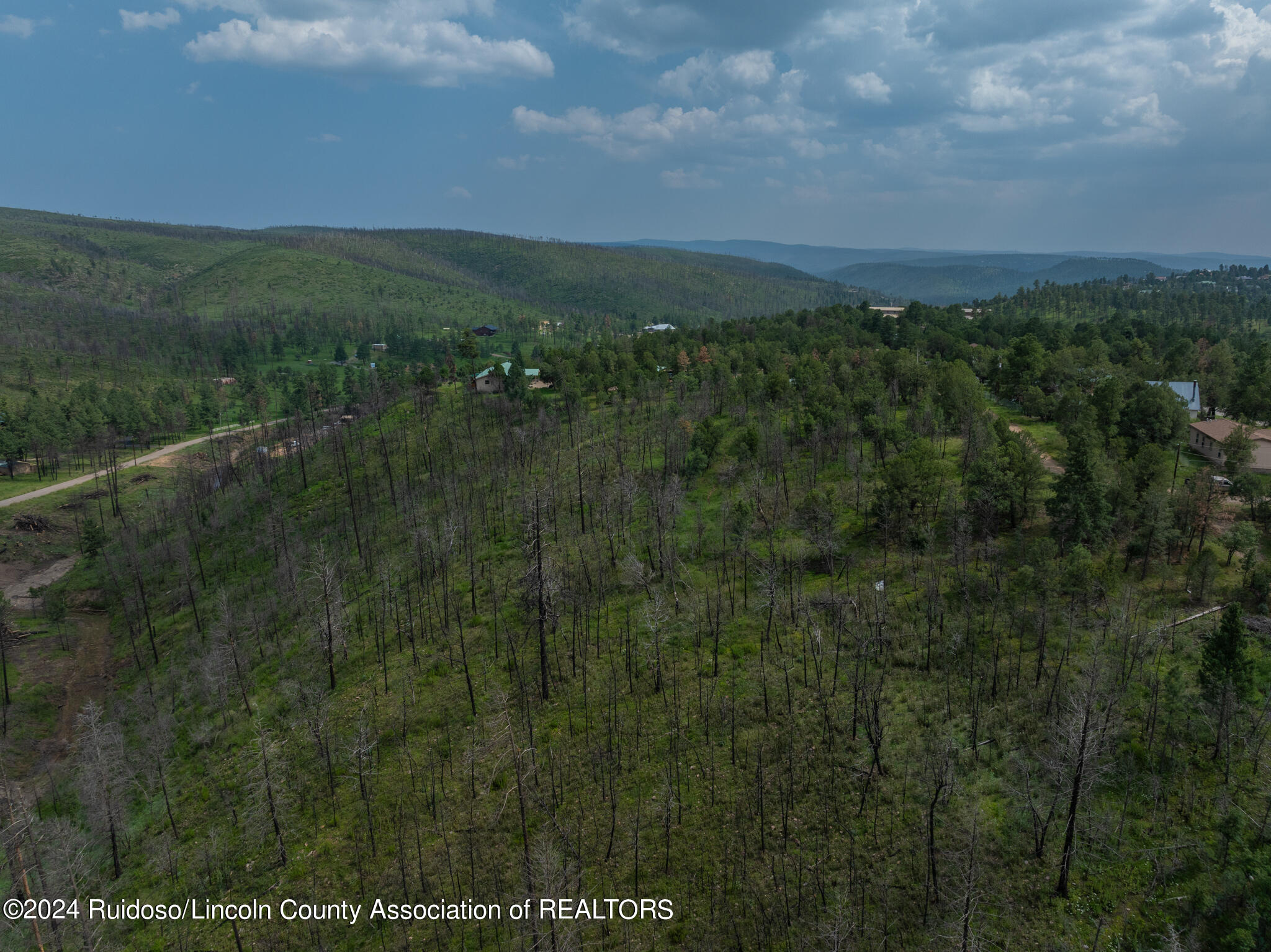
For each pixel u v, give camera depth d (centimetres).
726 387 14412
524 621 7938
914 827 4819
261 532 12525
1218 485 9756
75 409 19812
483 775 5891
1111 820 4684
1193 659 6012
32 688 9506
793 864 4747
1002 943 4091
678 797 5381
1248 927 3894
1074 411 11981
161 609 11325
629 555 8381
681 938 4416
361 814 5756
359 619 8694
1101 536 7781
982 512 8444
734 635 7188
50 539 14562
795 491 10050
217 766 6956
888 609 7119
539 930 4194
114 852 5953
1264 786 4766
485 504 10725
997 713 5628
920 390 13075
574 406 14325
